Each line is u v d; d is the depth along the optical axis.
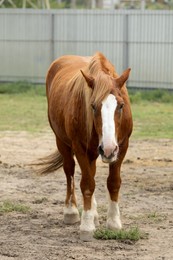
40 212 11.59
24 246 9.42
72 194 10.86
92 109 9.23
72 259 8.78
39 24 32.66
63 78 11.15
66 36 32.22
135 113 24.52
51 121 11.38
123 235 9.75
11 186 13.70
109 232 9.80
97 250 9.21
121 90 9.46
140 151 17.53
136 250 9.24
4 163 15.91
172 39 29.58
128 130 9.77
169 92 29.94
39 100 28.58
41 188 13.55
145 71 30.30
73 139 9.88
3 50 33.50
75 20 31.89
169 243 9.60
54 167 11.88
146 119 23.17
